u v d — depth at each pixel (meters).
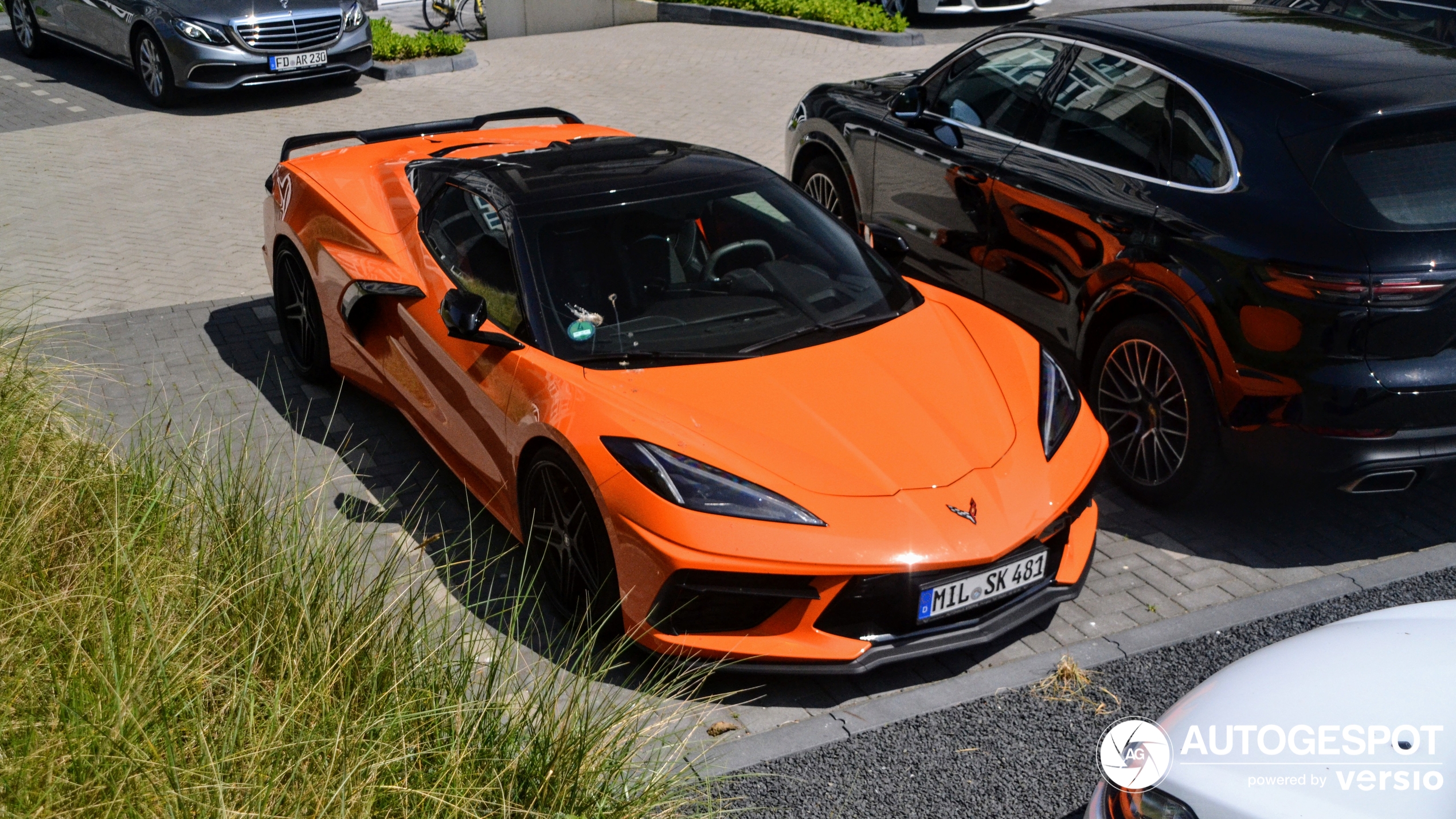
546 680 3.10
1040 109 5.48
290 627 3.00
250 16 11.62
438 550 4.35
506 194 4.56
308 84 12.97
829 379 3.94
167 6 11.55
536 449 3.96
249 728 2.63
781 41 14.97
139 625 2.87
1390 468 4.07
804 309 4.28
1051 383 4.13
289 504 3.51
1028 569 3.64
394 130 6.18
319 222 5.32
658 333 4.10
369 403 5.60
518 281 4.25
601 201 4.50
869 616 3.49
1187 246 4.42
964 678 3.71
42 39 13.95
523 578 3.92
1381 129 4.16
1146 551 4.45
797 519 3.43
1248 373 4.18
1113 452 4.89
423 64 13.30
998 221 5.48
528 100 12.02
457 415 4.41
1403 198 4.05
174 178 9.58
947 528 3.48
